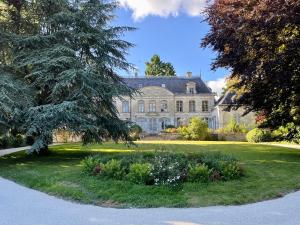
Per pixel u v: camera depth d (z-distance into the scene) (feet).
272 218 19.81
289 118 49.37
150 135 118.93
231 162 31.35
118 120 54.03
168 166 28.58
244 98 50.49
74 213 21.42
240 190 26.40
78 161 45.73
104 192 25.94
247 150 59.21
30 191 28.86
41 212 21.59
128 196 24.85
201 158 32.30
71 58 47.57
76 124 46.14
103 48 53.31
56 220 19.74
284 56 41.81
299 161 42.78
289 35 45.14
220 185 27.45
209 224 18.74
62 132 50.39
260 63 44.01
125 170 29.60
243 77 48.42
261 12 42.47
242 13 45.96
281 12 41.42
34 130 43.55
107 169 29.73
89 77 47.62
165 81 199.31
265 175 32.37
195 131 110.01
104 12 55.42
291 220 19.36
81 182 29.32
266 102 49.19
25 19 55.42
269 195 25.57
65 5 53.62
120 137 55.26
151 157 33.68
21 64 48.34
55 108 43.91
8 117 45.39
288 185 28.55
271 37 44.01
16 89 45.52
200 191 25.86
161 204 23.41
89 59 53.93
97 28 52.90
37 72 46.75
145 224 18.89
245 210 21.80
